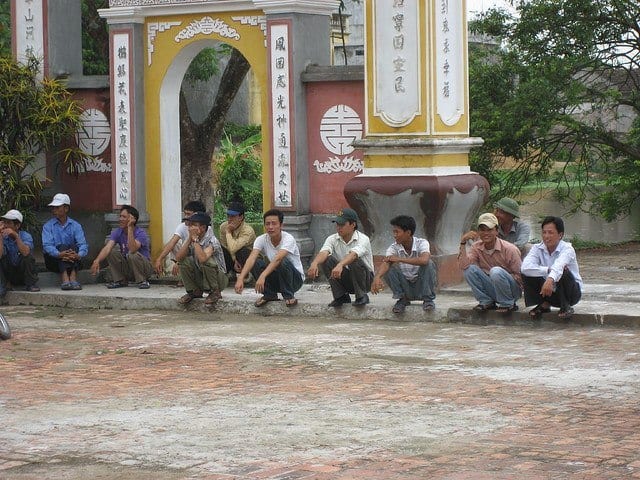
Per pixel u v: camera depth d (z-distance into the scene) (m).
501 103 22.03
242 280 12.56
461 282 13.64
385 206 13.37
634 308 11.48
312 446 6.89
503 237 12.27
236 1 14.30
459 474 6.20
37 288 14.39
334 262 12.33
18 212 14.23
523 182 22.55
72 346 11.05
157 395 8.59
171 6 14.73
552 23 22.00
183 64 15.04
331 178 14.12
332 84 14.02
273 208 14.25
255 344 10.83
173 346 10.85
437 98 13.27
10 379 9.40
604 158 23.84
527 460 6.46
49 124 15.05
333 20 33.75
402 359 9.82
